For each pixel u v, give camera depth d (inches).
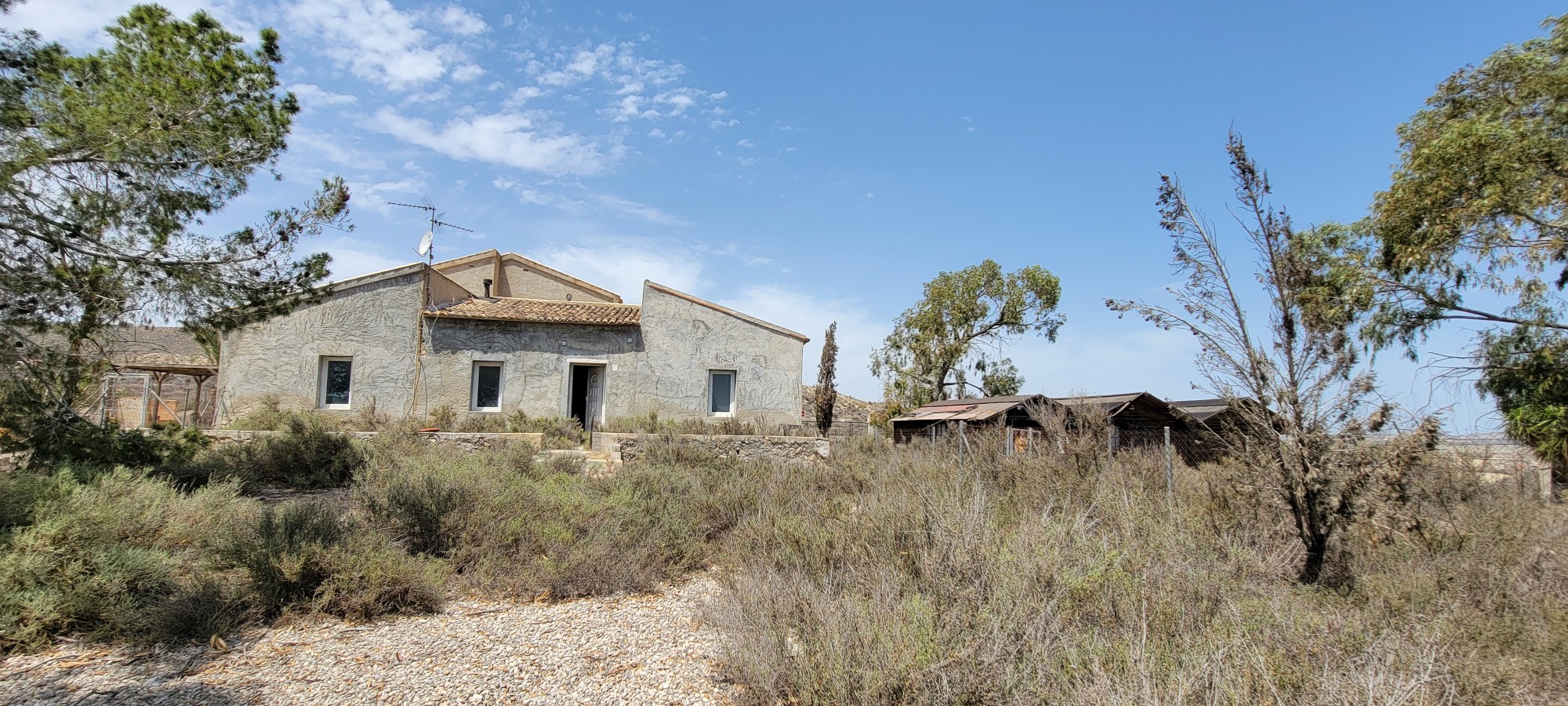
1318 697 128.7
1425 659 139.5
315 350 649.0
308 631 192.2
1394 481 227.9
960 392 1336.1
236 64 349.4
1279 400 239.9
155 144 322.7
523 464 411.8
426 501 268.2
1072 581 176.9
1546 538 248.4
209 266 352.2
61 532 196.7
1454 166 477.1
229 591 203.2
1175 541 229.0
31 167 295.3
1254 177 246.8
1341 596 216.1
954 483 288.4
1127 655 140.3
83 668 160.4
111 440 323.3
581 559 246.1
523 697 153.6
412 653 178.1
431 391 681.6
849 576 209.5
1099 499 287.3
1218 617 167.8
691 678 165.5
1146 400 647.1
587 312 765.9
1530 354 501.0
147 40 335.3
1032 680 139.7
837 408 1302.9
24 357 310.8
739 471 411.5
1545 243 468.1
